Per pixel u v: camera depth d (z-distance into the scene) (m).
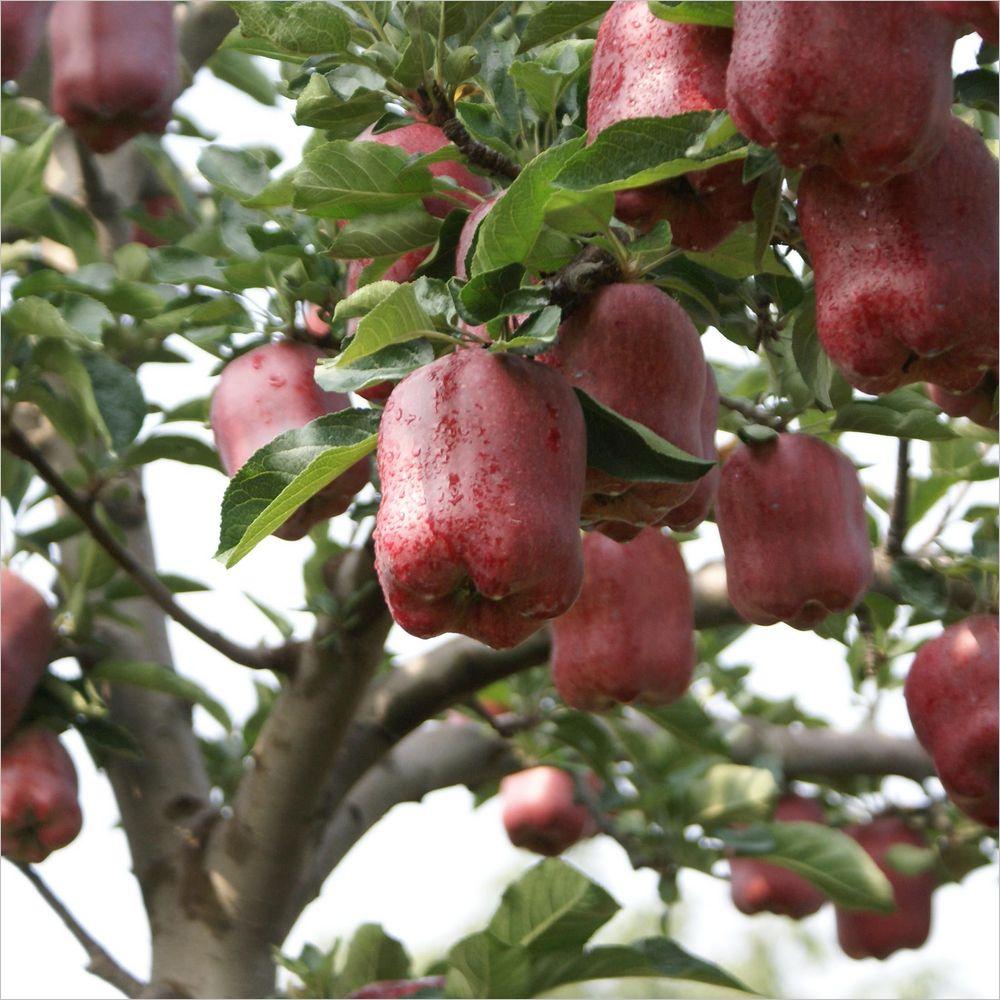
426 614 1.13
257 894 1.57
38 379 1.54
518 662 1.62
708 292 1.27
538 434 1.12
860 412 1.43
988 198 1.13
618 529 1.23
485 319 1.13
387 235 1.29
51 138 1.65
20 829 1.58
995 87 1.20
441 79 1.25
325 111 1.28
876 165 1.09
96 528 1.52
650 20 1.15
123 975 1.56
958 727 1.39
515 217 1.13
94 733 1.62
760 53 1.08
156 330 1.62
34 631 1.59
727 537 1.38
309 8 1.25
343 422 1.20
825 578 1.35
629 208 1.15
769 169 1.13
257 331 1.47
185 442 1.58
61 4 1.65
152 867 1.61
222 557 1.19
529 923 1.43
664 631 1.45
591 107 1.17
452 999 1.43
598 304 1.17
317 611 1.53
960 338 1.12
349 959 1.59
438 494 1.11
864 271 1.13
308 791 1.56
